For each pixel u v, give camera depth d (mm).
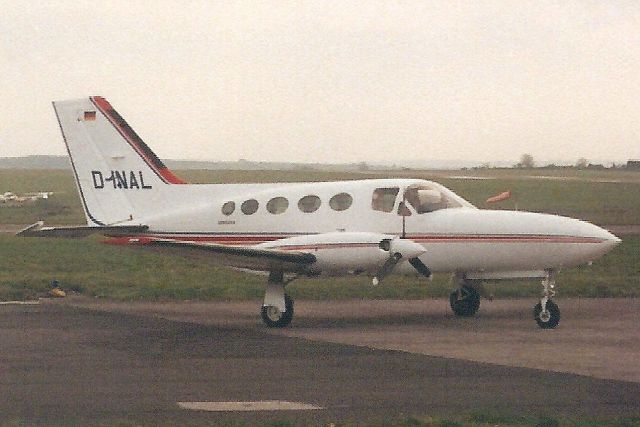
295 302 71562
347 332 54125
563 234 56688
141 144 67875
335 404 34375
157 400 35094
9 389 37125
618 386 37406
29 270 96562
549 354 45312
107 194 68562
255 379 39125
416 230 59094
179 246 55500
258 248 57250
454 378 39156
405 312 64688
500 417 31578
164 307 68062
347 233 56312
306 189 62625
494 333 53375
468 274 60750
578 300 71500
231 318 61375
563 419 31516
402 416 32156
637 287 78250
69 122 69125
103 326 56656
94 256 114875
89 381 38719
